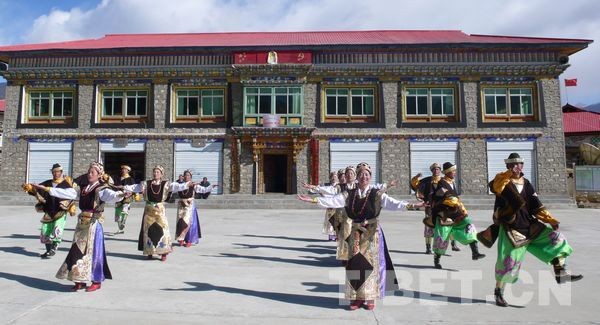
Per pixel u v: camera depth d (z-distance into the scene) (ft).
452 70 90.02
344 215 26.13
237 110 92.53
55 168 28.76
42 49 93.04
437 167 27.04
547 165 88.63
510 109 90.48
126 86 93.97
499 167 89.56
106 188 20.54
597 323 15.88
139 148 93.25
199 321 15.87
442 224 25.85
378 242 17.97
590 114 123.44
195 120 93.35
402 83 91.25
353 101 92.63
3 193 92.43
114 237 39.04
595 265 26.89
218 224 51.34
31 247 33.14
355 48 90.94
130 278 22.82
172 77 93.35
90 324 15.42
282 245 34.86
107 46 98.37
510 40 96.07
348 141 91.56
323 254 30.76
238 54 91.86
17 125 94.63
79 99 94.02
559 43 87.61
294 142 90.63
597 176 82.74
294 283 21.98
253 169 91.56
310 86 92.27
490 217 63.05
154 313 16.79
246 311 17.15
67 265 19.79
